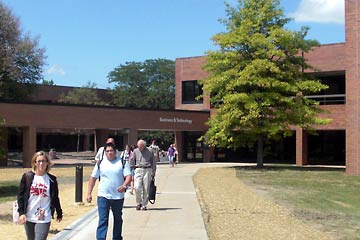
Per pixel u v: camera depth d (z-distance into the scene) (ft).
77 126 145.18
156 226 39.14
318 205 55.36
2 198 64.18
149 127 162.30
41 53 208.03
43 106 138.31
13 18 194.49
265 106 114.83
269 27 118.73
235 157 177.17
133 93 273.54
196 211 47.32
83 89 259.39
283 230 38.17
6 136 139.85
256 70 112.16
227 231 37.32
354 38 100.27
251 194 63.21
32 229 24.57
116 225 31.65
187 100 186.70
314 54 155.74
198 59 183.42
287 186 77.97
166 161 175.94
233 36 116.88
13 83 192.54
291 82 117.08
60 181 90.17
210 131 124.67
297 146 153.58
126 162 31.94
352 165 101.40
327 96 154.30
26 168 130.00
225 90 119.14
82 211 49.65
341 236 36.32
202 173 103.14
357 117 100.27
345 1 101.45
